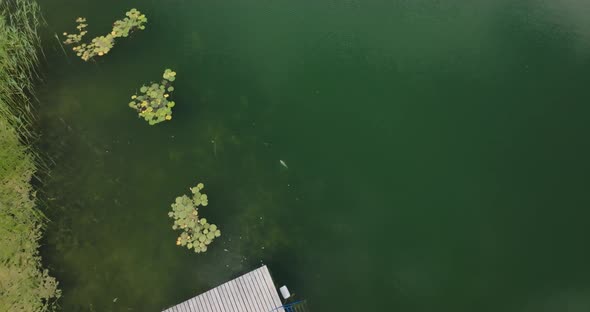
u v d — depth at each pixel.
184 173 11.93
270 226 11.30
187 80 13.28
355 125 12.84
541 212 11.83
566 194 12.07
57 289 10.39
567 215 11.80
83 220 11.27
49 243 10.93
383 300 10.62
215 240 11.03
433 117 13.09
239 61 13.71
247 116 12.81
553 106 13.39
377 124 12.90
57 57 13.48
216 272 10.70
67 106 12.77
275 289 10.01
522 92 13.59
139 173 11.91
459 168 12.36
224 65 13.62
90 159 12.06
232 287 9.97
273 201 11.62
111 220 11.29
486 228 11.59
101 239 11.05
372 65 13.91
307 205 11.62
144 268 10.72
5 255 10.60
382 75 13.75
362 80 13.62
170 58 13.65
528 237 11.51
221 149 12.29
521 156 12.59
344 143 12.56
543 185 12.18
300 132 12.66
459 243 11.38
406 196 11.91
